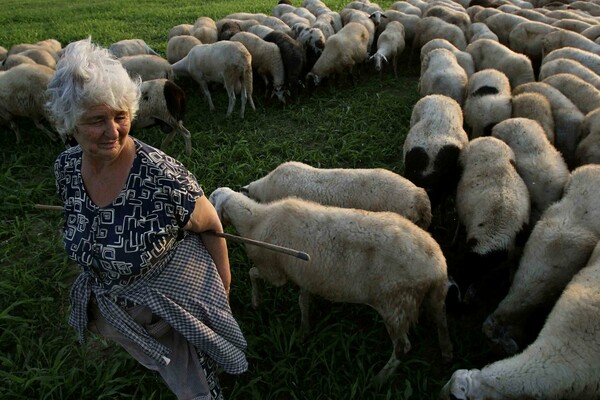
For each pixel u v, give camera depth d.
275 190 5.14
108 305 2.31
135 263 2.17
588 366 3.09
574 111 6.25
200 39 10.92
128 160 2.12
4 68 8.97
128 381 3.68
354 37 9.68
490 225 4.45
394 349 3.71
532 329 4.12
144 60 8.73
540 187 5.02
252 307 4.48
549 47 9.52
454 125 5.87
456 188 5.54
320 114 8.48
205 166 6.82
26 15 17.92
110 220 2.13
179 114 7.16
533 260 4.07
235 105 9.18
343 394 3.64
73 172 2.19
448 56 8.25
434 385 3.69
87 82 1.85
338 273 3.71
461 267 4.43
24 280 4.74
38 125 7.84
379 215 3.79
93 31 15.07
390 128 7.65
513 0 14.19
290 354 3.92
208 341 2.41
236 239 2.52
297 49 9.41
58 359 3.85
